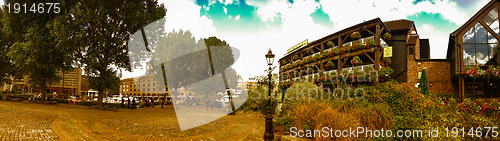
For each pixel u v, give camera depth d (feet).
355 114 25.43
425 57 91.61
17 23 77.41
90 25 64.69
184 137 28.30
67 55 75.41
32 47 67.92
